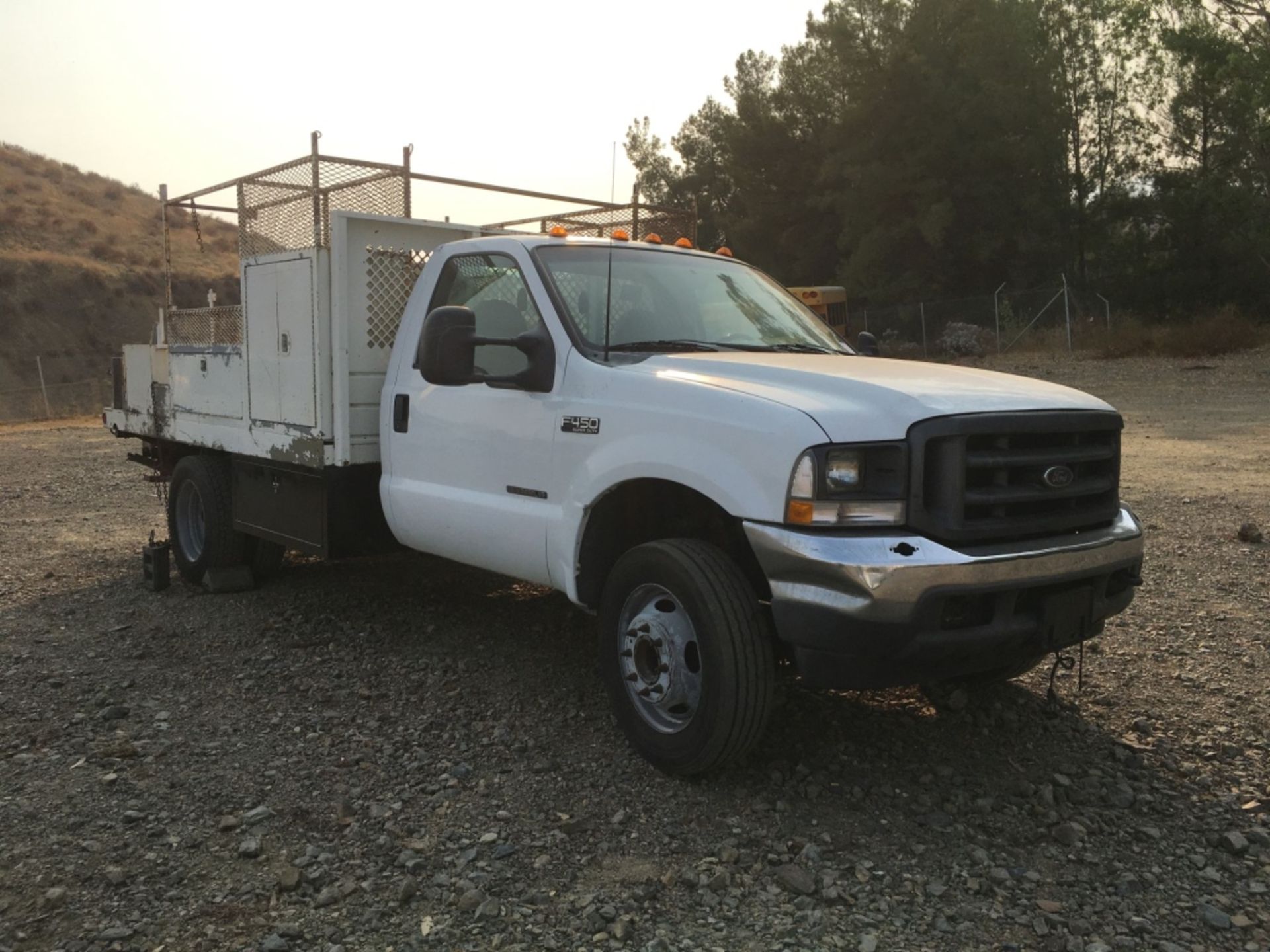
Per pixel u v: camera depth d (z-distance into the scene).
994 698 4.85
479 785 4.00
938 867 3.43
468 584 6.97
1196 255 32.50
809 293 31.50
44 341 48.31
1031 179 35.16
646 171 46.97
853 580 3.42
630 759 4.23
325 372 5.44
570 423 4.37
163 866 3.42
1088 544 3.84
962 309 34.34
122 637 5.93
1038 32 34.97
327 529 5.61
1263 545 7.75
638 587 4.11
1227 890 3.30
